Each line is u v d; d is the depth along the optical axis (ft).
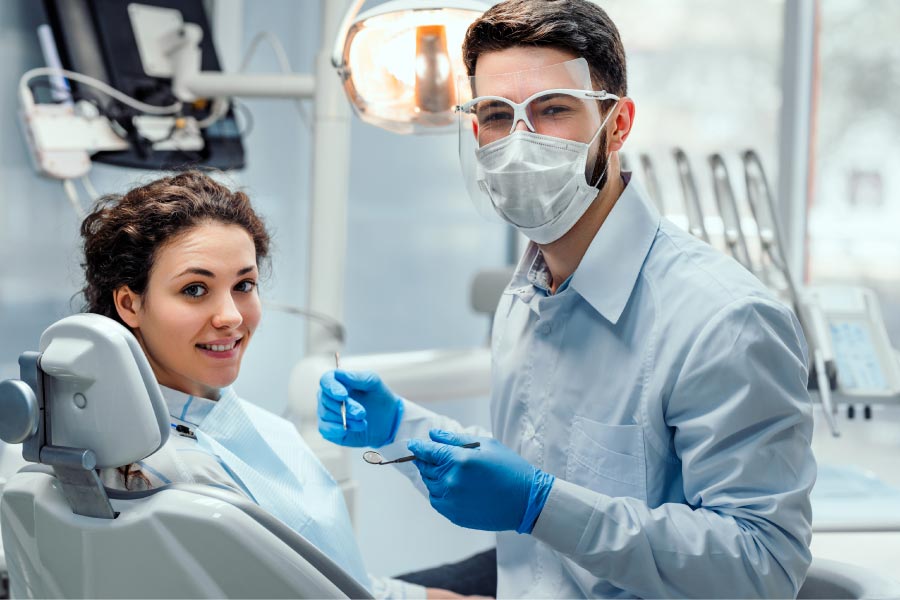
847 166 9.86
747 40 10.27
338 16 6.49
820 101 9.79
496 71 3.77
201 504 2.84
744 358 3.42
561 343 4.03
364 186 9.46
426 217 10.13
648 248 3.89
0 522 3.27
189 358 3.85
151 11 7.22
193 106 7.29
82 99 6.77
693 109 10.48
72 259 7.16
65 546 3.00
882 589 3.88
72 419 2.89
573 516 3.36
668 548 3.30
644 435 3.73
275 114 8.55
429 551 9.98
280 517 4.04
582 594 3.92
